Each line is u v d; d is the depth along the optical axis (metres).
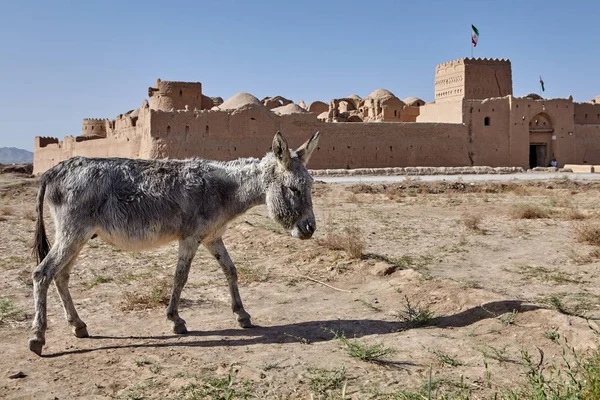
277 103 83.00
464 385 4.57
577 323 5.77
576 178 40.06
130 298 7.63
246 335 6.17
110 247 12.11
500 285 8.39
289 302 7.70
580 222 16.30
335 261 9.87
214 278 9.13
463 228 15.38
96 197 5.72
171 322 6.24
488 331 5.96
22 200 27.44
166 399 4.43
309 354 5.47
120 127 60.59
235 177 6.25
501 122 64.06
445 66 71.56
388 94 86.88
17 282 8.82
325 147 56.59
